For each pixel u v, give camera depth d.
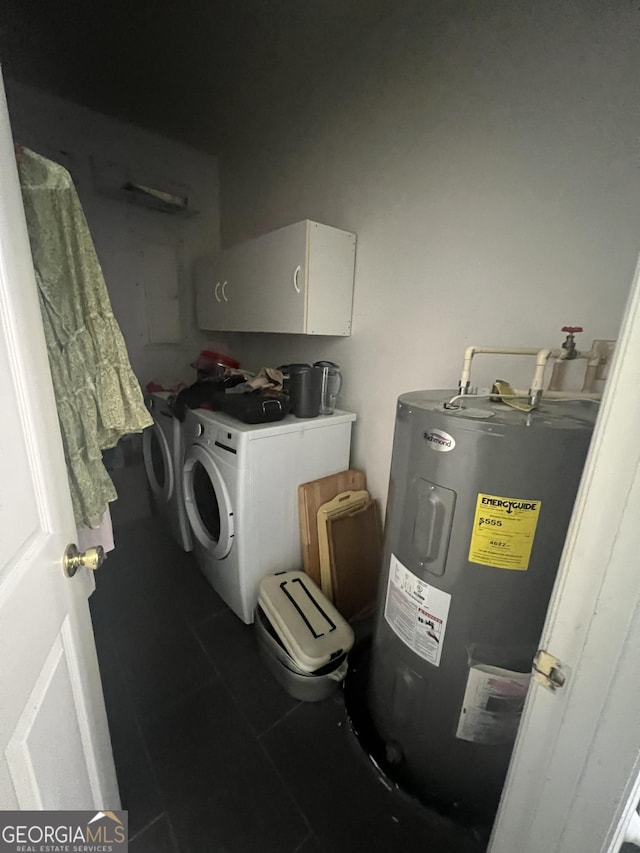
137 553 2.13
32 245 0.66
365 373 1.72
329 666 1.25
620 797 0.44
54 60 1.59
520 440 0.74
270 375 1.73
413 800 1.02
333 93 1.59
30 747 0.50
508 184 1.14
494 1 1.08
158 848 0.90
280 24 1.37
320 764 1.09
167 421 1.98
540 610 0.81
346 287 1.66
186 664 1.42
